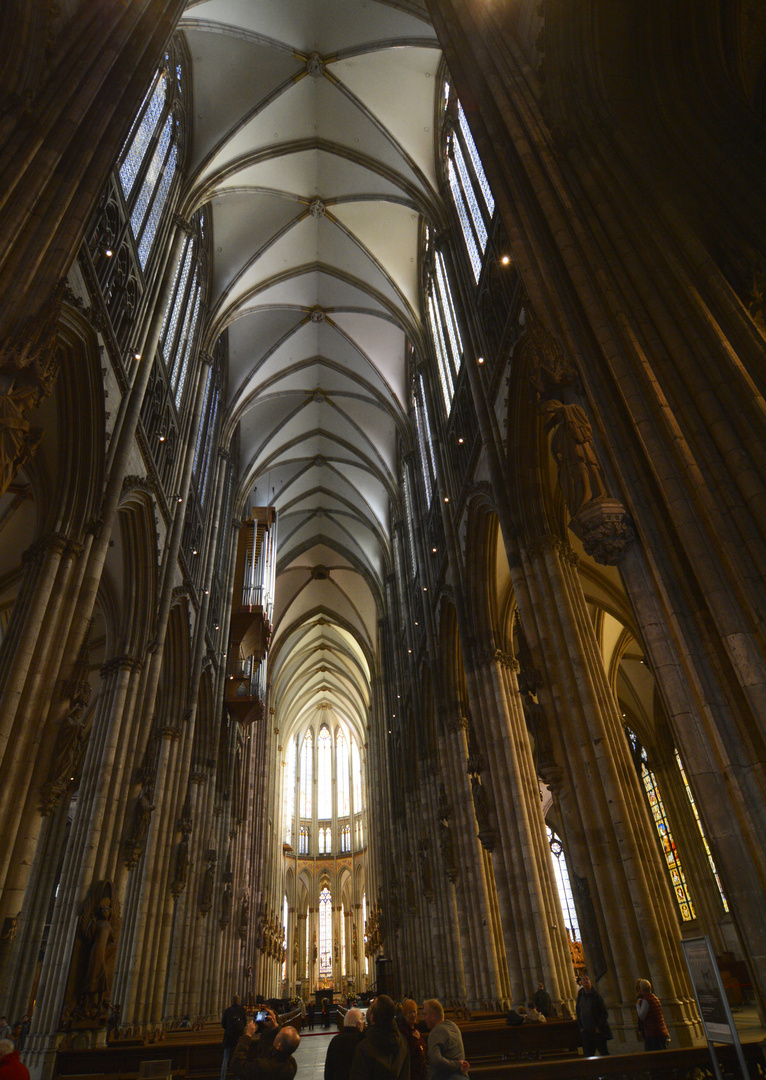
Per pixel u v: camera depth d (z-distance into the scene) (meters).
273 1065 5.36
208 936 24.47
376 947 42.53
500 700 16.58
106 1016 11.77
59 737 10.53
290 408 31.47
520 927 14.05
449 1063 4.71
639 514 7.17
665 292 7.94
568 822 11.06
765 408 6.66
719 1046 5.71
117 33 11.91
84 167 10.17
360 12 18.86
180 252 18.47
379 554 38.84
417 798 28.22
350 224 24.48
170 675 19.80
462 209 19.20
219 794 26.50
